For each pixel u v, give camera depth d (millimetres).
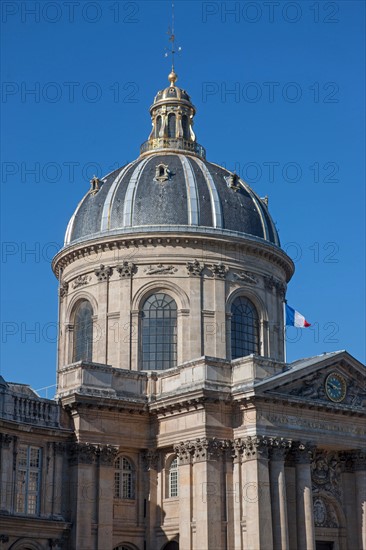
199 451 36781
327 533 39438
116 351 43656
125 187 46844
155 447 39000
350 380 40344
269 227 48250
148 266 44594
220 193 46906
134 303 44125
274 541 35719
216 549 35625
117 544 38000
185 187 46375
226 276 45000
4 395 35969
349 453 40344
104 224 46031
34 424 36500
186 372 38531
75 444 37312
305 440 37938
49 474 36750
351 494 40125
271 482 36438
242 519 36156
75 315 46562
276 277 47531
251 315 45938
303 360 41531
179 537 36750
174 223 45156
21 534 35219
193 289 44125
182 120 51031
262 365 37688
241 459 36812
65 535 36375
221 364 38031
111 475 37688
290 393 38000
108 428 38250
